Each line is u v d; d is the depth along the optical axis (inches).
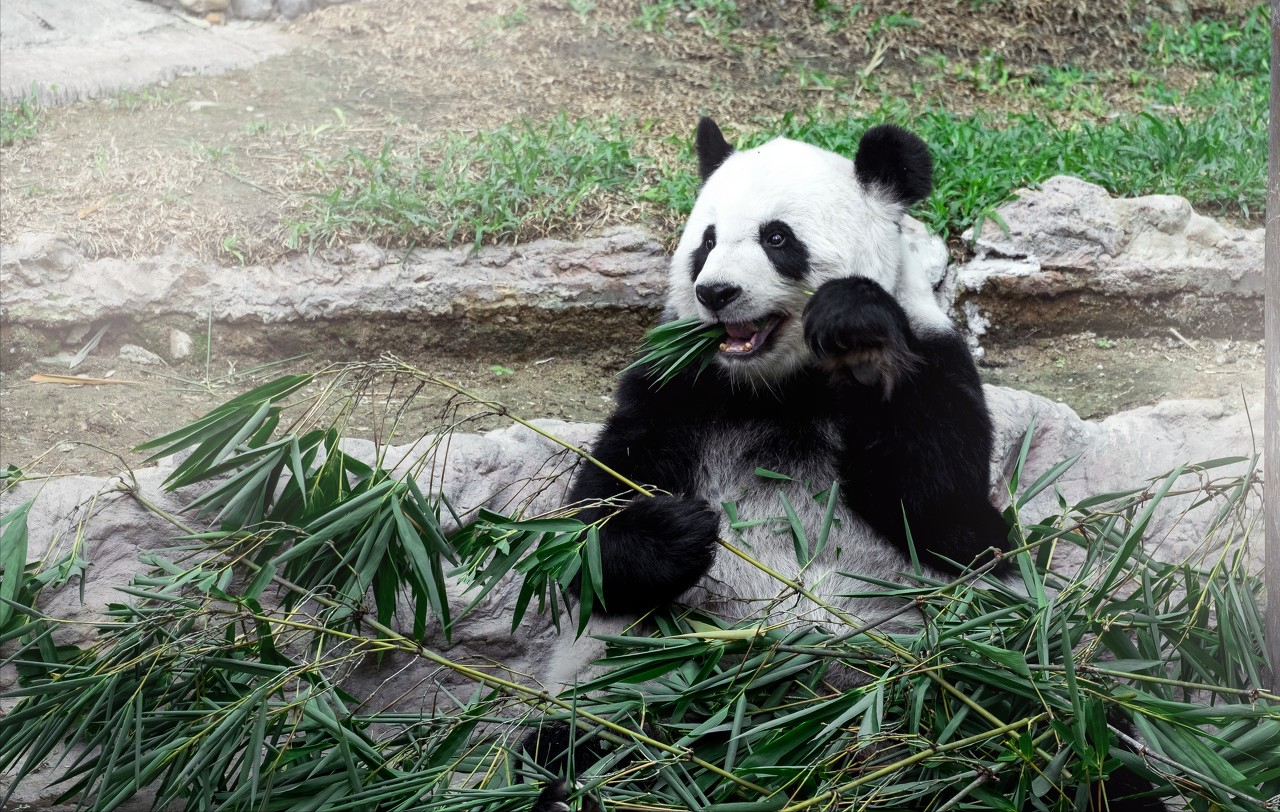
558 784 129.9
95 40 331.9
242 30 352.2
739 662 158.4
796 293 167.0
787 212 167.3
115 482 186.1
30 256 228.7
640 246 244.2
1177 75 343.6
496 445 204.7
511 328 242.1
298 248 239.8
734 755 133.7
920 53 346.0
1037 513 212.5
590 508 158.7
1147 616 143.8
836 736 138.1
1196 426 219.6
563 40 341.7
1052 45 353.1
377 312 238.4
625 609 157.3
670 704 145.6
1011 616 148.7
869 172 175.2
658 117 301.3
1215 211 267.0
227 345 237.0
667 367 170.9
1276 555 143.2
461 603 193.9
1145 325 252.2
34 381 221.5
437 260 241.4
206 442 156.9
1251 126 291.9
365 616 145.9
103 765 144.9
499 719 145.0
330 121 292.0
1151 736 125.3
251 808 134.6
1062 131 298.5
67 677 145.3
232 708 138.3
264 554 161.3
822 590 164.9
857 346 150.1
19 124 277.4
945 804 124.6
